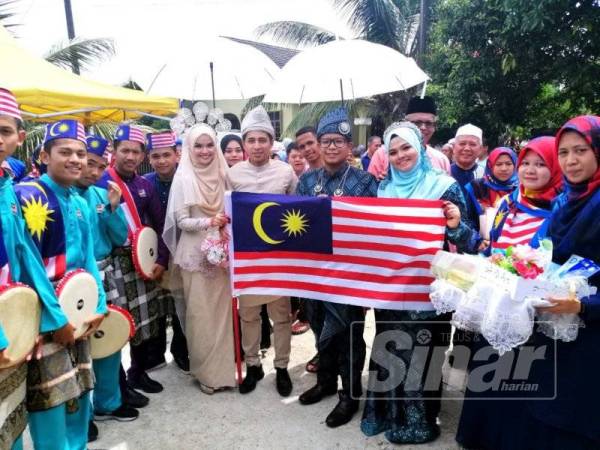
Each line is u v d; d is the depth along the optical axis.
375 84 4.45
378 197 3.14
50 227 2.52
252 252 3.29
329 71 4.45
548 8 7.54
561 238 2.34
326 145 3.21
